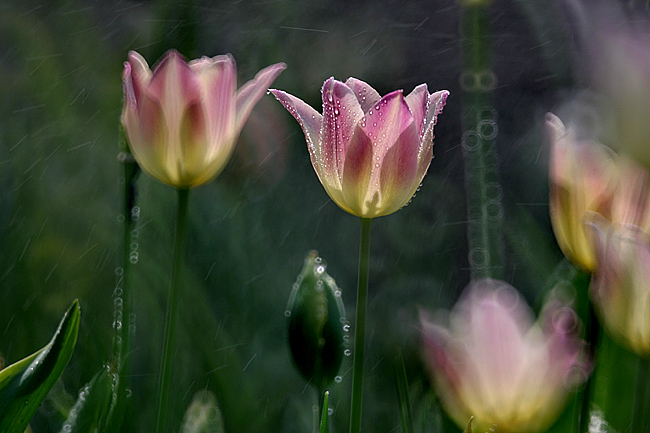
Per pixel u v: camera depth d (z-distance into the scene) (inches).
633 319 45.2
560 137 46.9
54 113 69.2
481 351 45.7
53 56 71.8
